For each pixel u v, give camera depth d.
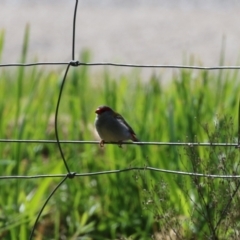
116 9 32.72
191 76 12.98
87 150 12.05
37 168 11.86
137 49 26.47
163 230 8.43
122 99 13.10
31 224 10.77
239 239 8.12
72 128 12.47
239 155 9.30
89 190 11.88
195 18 30.34
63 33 28.42
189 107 11.66
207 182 8.27
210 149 8.92
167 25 29.45
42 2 33.75
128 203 11.63
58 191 11.56
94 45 26.94
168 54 25.91
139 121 12.16
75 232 11.20
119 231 11.45
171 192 10.25
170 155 11.34
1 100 12.52
